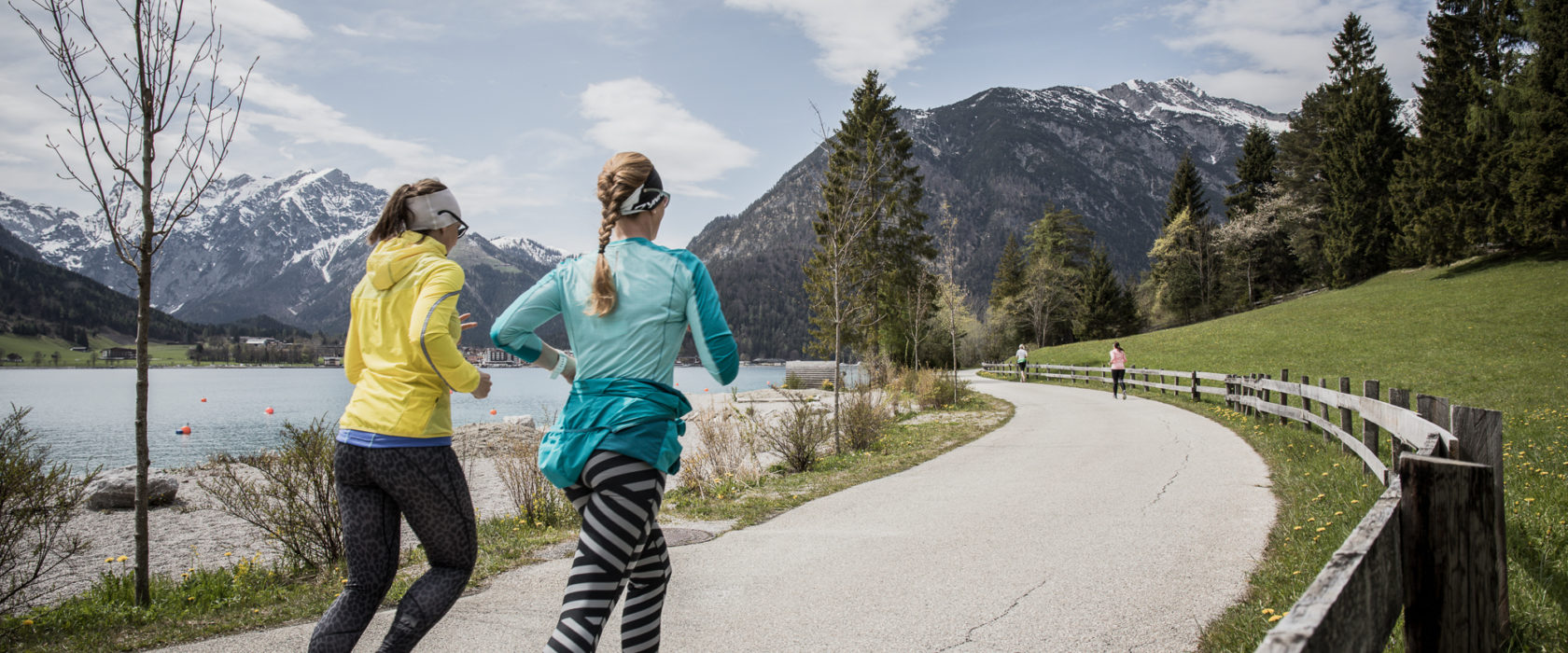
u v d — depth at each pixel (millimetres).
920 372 25312
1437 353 26250
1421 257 48500
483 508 9781
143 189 4680
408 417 2496
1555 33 39500
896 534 5906
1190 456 9867
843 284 13445
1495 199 44312
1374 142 55719
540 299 2303
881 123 39562
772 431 11469
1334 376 25016
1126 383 29000
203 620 4379
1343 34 68250
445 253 2775
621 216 2332
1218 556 4953
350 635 2475
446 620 4020
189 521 9523
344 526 2566
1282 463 8844
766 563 5113
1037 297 73562
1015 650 3459
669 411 2219
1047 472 8891
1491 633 2258
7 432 4805
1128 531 5742
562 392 59781
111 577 5227
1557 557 3891
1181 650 3416
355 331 2670
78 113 4473
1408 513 2287
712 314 2277
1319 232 62562
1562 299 31812
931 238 40688
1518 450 7934
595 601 2055
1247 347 35469
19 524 4707
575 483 2227
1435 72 51812
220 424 30078
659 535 2465
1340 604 1512
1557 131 39562
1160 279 74000
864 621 3893
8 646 4141
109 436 25438
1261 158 77312
